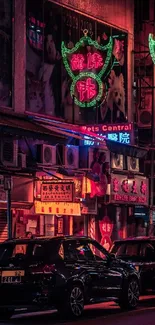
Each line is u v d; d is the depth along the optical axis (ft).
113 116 102.78
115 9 103.86
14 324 48.83
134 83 110.52
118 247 68.64
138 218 110.93
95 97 93.86
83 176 88.63
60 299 50.90
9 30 82.69
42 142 82.23
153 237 69.67
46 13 89.45
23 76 84.07
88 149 89.61
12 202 78.28
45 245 51.67
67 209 80.33
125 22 106.22
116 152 88.43
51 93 89.86
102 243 99.14
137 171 104.53
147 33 112.27
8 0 82.74
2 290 50.52
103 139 86.17
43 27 88.63
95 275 54.49
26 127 74.64
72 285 51.72
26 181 80.48
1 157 74.79
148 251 67.31
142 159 107.65
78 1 95.66
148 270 66.28
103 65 98.43
